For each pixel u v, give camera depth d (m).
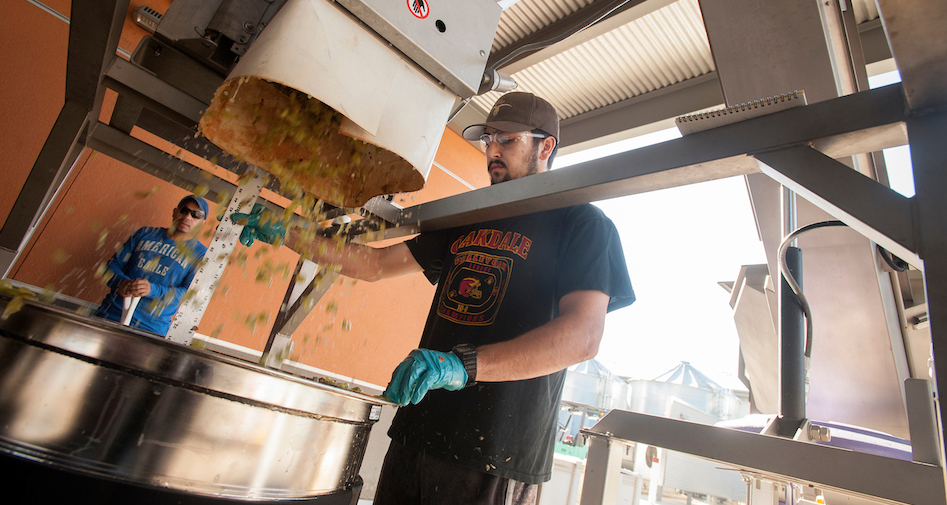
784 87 1.23
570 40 3.17
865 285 1.36
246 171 0.91
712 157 0.66
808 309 0.99
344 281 3.19
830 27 1.22
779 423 0.96
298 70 0.61
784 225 1.18
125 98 0.94
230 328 2.55
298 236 1.10
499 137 1.20
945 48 0.44
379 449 3.20
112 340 0.45
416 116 0.73
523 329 0.95
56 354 0.44
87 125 1.00
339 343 3.12
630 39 3.29
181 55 0.81
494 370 0.74
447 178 3.96
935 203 0.49
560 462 2.63
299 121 0.79
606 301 0.89
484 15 0.82
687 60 3.39
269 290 2.68
